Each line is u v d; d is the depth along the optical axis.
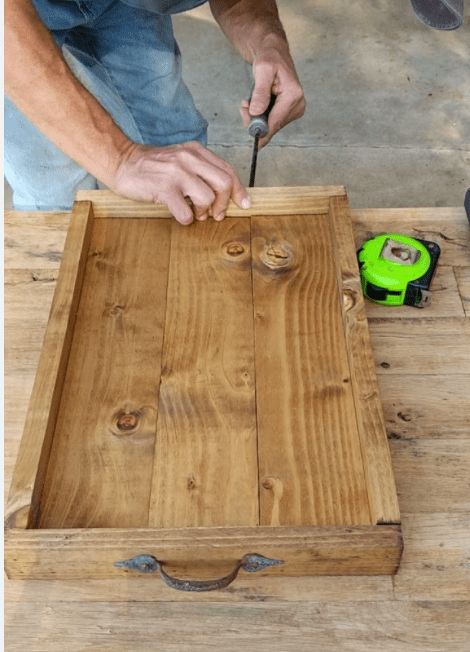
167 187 1.12
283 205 1.16
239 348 0.98
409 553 0.83
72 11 1.36
